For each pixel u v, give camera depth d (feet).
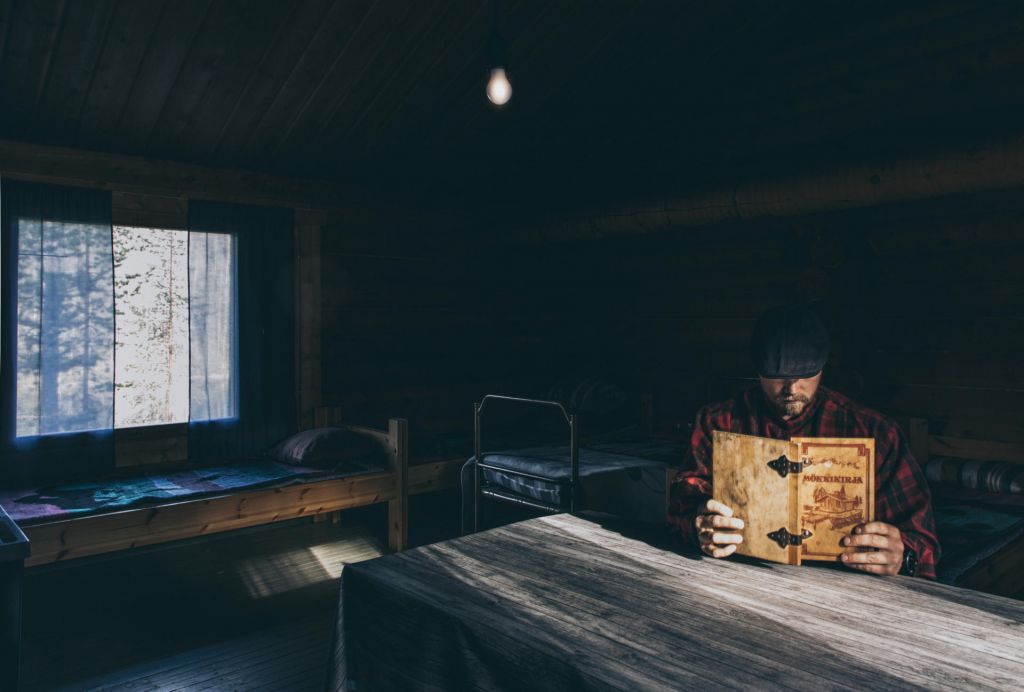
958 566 8.41
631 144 17.35
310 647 9.96
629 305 18.45
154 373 28.73
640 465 12.23
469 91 14.90
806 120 14.74
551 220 17.40
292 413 15.98
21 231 12.69
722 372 16.63
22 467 12.58
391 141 15.89
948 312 13.21
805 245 15.03
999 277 12.62
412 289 18.38
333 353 16.99
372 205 17.39
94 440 13.33
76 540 10.71
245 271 15.25
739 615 4.58
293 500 12.92
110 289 13.55
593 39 14.26
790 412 5.29
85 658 9.62
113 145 13.55
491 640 4.33
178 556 13.78
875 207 13.98
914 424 13.07
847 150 14.24
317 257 16.48
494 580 5.25
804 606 4.71
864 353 14.20
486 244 19.19
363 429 15.33
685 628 4.38
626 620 4.51
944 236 13.15
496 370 19.98
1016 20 12.01
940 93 12.96
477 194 19.03
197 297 14.70
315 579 12.60
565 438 16.12
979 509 10.85
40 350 12.80
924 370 13.51
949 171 11.27
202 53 12.26
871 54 13.78
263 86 13.35
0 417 12.41
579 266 19.57
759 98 15.42
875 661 3.95
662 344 17.79
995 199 12.57
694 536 5.70
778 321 5.14
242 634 10.39
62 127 12.79
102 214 13.47
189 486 12.51
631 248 18.37
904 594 4.91
